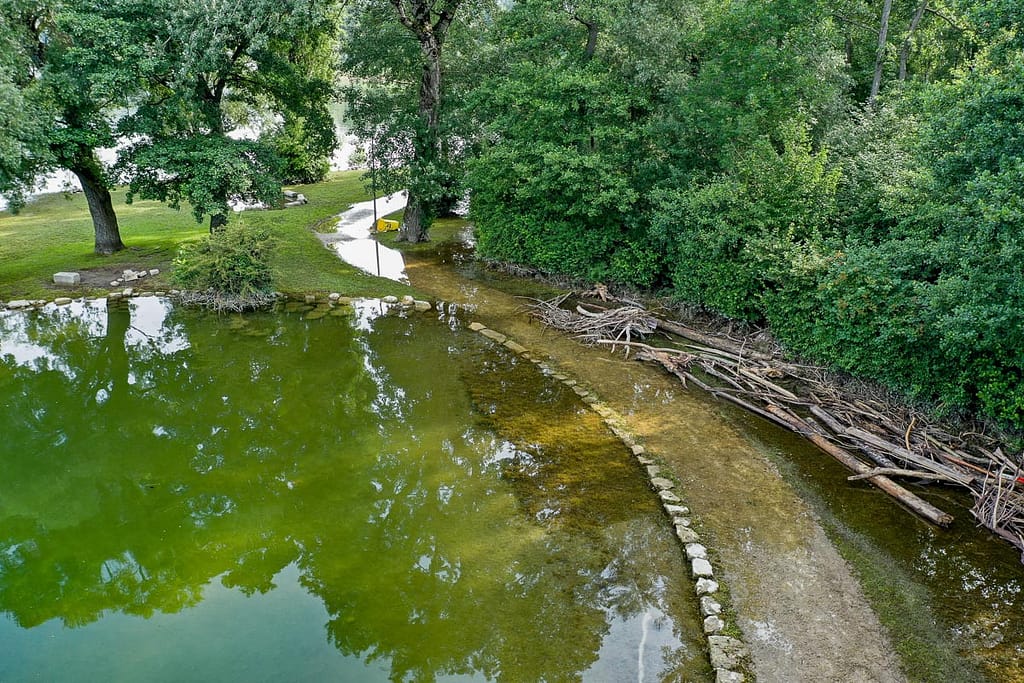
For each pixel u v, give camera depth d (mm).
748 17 15039
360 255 21781
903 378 10305
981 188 8609
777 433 10227
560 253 17766
